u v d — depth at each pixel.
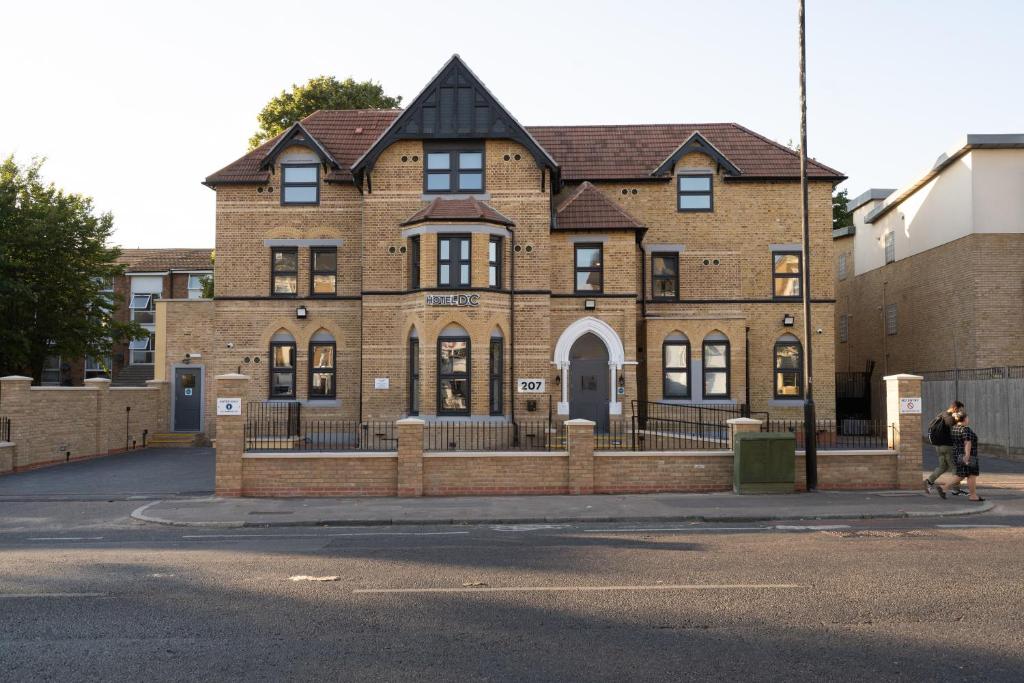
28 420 23.23
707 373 28.06
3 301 32.22
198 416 31.66
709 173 29.17
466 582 9.34
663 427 26.91
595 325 26.39
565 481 17.38
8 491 18.89
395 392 25.66
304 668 6.45
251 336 27.67
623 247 26.62
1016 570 9.79
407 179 25.83
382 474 17.34
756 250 29.05
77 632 7.46
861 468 17.75
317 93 41.47
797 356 28.94
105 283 42.16
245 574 9.88
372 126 30.11
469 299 24.38
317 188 27.89
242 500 16.81
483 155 25.77
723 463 17.53
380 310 25.80
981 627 7.45
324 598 8.62
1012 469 21.78
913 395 17.81
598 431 26.56
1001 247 28.52
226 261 27.83
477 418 24.19
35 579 9.67
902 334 34.47
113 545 12.23
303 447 25.28
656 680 6.17
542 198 25.66
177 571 10.09
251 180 27.83
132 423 29.50
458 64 25.81
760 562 10.37
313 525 14.37
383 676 6.27
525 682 6.13
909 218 33.72
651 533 13.02
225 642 7.12
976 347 28.38
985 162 28.75
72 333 36.28
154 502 16.66
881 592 8.72
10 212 34.78
